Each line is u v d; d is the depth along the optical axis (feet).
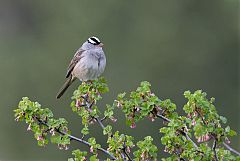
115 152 20.17
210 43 84.89
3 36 89.45
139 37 83.61
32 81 78.54
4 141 71.15
